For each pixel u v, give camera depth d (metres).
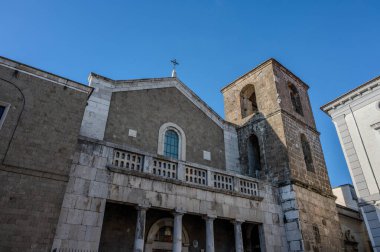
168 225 16.28
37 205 10.94
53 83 13.52
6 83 12.45
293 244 17.14
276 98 22.69
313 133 24.28
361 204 18.23
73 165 12.40
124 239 14.62
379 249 16.78
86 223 11.69
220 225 18.50
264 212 17.44
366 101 20.02
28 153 11.62
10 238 10.10
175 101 21.28
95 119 17.20
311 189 19.89
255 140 23.86
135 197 13.21
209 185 15.77
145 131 18.75
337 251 18.92
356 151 19.47
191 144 20.58
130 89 19.47
